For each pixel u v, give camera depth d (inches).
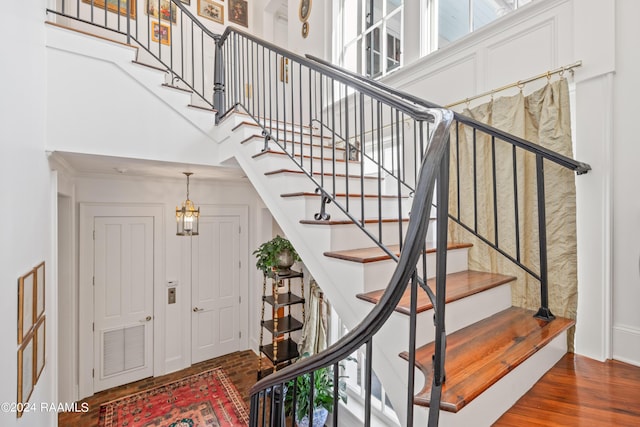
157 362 159.5
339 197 77.8
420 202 27.6
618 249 61.5
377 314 28.6
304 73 161.3
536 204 69.7
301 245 71.2
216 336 179.3
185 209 148.6
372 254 60.9
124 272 152.2
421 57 104.3
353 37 142.0
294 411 40.3
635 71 59.3
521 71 76.7
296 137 111.7
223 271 181.6
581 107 65.2
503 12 86.7
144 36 165.3
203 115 100.6
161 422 122.4
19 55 58.1
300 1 168.2
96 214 144.7
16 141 56.0
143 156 89.5
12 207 53.7
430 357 46.4
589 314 63.9
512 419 42.1
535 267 69.5
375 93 48.3
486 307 63.7
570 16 68.3
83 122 80.1
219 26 188.7
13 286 53.9
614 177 61.8
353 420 116.6
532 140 71.5
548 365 55.8
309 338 141.9
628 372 55.6
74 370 132.0
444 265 33.7
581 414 42.9
